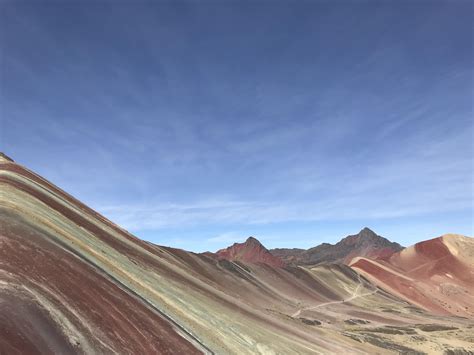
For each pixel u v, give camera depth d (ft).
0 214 88.43
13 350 46.93
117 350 63.62
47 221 103.40
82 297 72.64
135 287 103.71
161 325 88.84
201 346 92.43
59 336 56.65
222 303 165.89
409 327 332.39
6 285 60.03
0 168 142.31
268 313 212.02
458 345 265.34
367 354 196.24
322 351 166.20
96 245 119.96
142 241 214.69
